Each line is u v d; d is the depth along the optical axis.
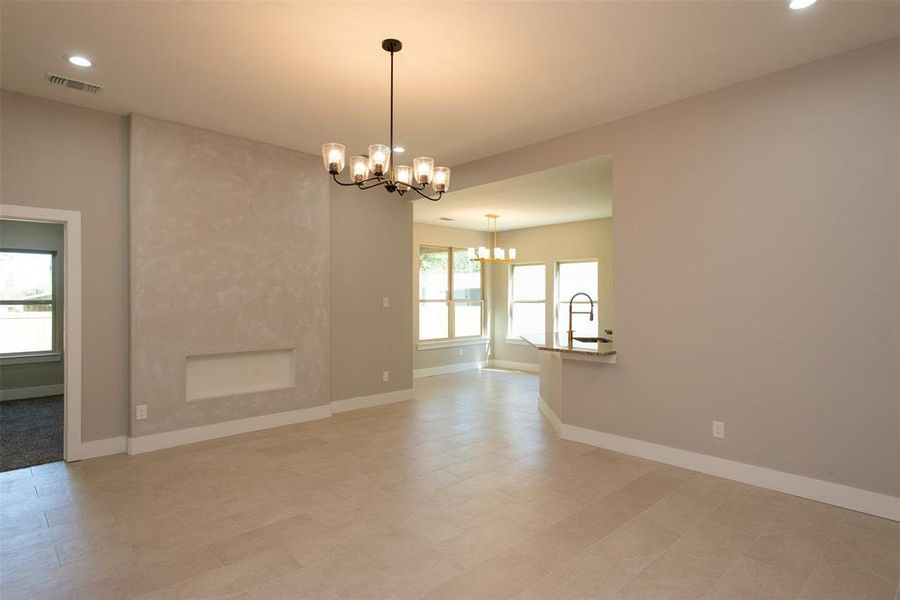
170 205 4.19
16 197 3.58
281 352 5.01
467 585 2.17
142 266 4.04
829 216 3.04
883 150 2.86
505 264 9.41
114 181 4.01
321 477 3.47
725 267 3.47
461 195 5.91
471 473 3.56
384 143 4.68
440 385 7.35
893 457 2.83
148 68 3.20
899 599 2.07
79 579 2.22
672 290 3.73
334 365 5.49
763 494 3.18
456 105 3.78
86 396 3.88
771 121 3.26
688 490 3.24
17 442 4.31
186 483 3.36
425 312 8.42
